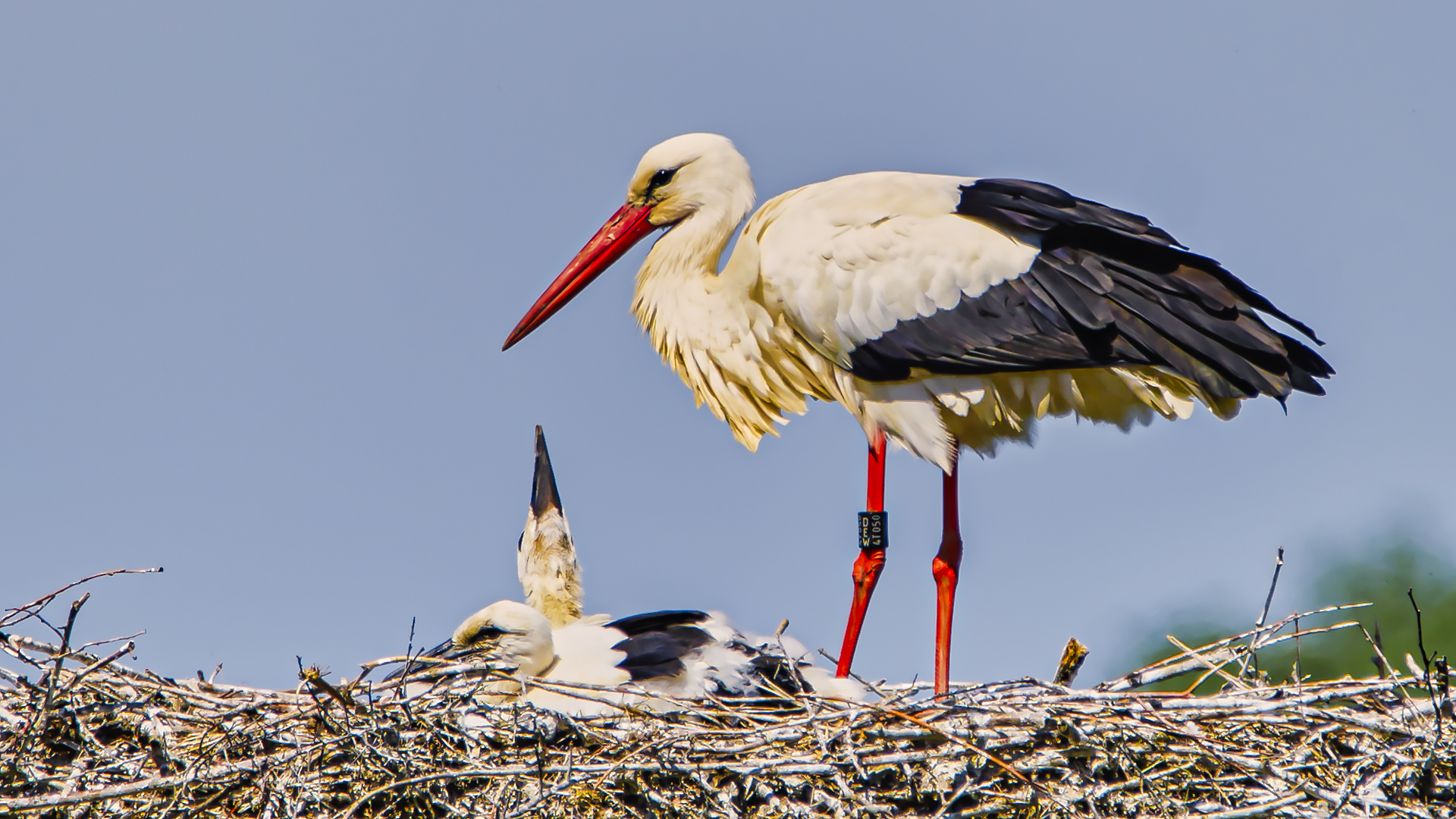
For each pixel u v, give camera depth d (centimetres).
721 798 980
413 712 1012
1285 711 1010
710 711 1045
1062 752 991
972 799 989
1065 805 961
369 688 1023
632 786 985
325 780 991
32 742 996
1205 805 973
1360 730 1012
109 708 1037
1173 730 978
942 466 1307
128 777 998
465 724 1022
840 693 1195
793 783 985
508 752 991
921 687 1200
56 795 944
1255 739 1021
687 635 1194
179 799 968
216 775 974
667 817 983
